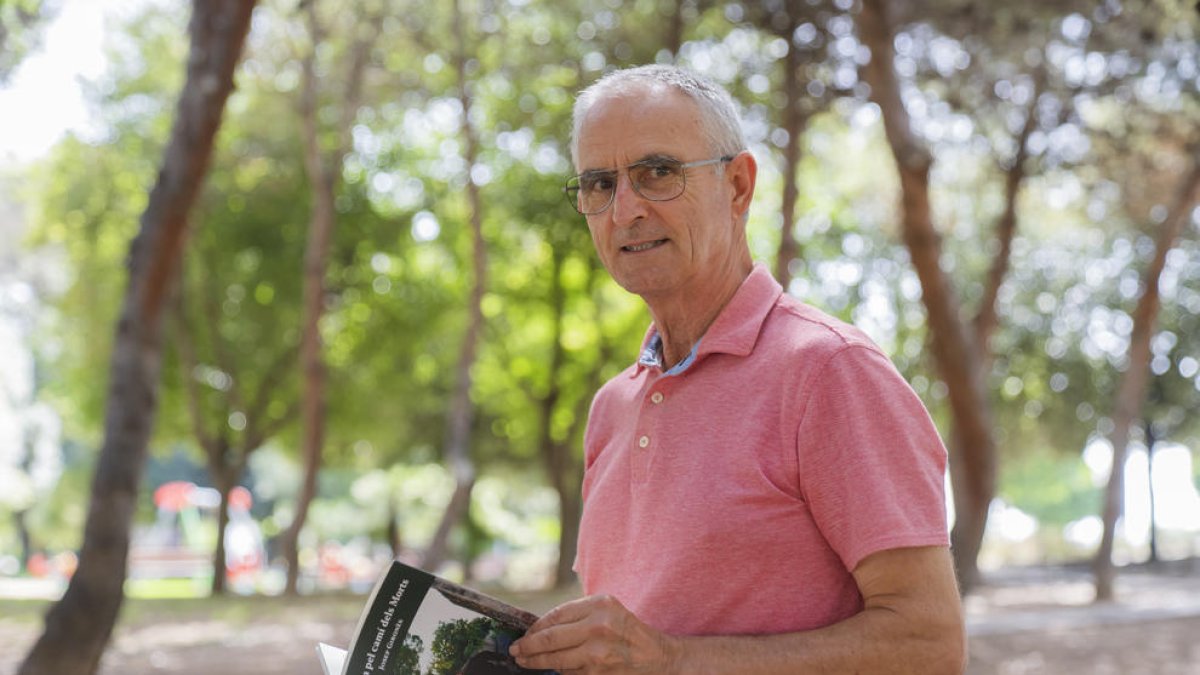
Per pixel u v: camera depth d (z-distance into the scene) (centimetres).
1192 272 3003
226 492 2792
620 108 220
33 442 4747
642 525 211
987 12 1229
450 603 197
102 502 812
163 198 848
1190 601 2267
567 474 2986
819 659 186
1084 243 2892
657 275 218
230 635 1551
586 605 190
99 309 2705
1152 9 1184
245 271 2703
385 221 2758
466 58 1805
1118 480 2259
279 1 1866
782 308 215
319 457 2359
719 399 208
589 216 226
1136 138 1758
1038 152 1836
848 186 2489
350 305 2802
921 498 192
